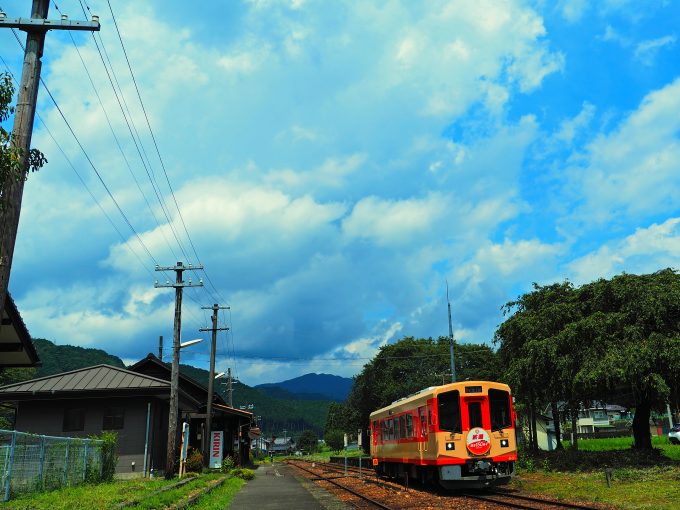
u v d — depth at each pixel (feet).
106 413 82.84
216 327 116.26
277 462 212.23
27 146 30.01
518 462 82.64
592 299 81.82
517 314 95.91
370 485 73.51
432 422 58.23
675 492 46.09
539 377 82.79
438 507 47.01
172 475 73.87
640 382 69.36
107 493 50.31
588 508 39.91
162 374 115.03
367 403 228.22
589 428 264.52
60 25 31.96
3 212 26.81
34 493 47.34
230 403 204.54
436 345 216.74
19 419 82.23
